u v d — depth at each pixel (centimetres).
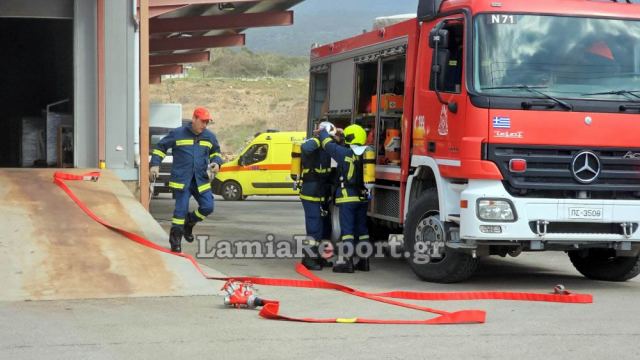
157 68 3728
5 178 1332
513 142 901
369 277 1066
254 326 723
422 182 1066
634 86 943
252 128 7250
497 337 681
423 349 635
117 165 1459
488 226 901
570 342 663
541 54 930
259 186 2700
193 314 778
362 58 1232
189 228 1109
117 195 1280
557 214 908
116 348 633
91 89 1471
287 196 3005
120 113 1459
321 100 1453
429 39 948
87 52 1469
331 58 1367
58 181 1302
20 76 2406
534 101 906
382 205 1168
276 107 7519
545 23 941
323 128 1118
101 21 1452
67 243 1018
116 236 1070
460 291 944
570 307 838
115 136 1459
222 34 2889
